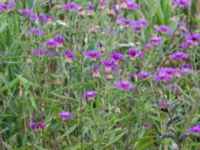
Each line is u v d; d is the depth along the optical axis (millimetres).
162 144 4141
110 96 3949
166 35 5289
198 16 5969
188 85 4516
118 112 3955
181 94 4512
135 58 4305
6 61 4352
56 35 4773
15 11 4461
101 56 4242
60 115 3803
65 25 4652
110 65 4016
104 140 3945
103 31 4719
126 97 4215
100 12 4867
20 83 4195
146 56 4840
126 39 5480
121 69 4391
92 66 4430
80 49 4438
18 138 4148
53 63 4621
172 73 4242
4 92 4438
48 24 4562
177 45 5180
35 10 4516
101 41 4637
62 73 4410
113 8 4949
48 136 3959
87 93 3945
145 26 5270
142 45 5320
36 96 4098
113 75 4137
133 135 4078
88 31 4621
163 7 5910
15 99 4211
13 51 4438
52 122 4129
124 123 4133
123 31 5273
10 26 4566
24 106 4062
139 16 5438
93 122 3832
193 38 4793
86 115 3959
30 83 4016
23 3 5156
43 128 3824
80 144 3783
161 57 5082
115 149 4016
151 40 4824
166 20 5863
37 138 3814
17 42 4273
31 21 4445
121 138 4188
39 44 4180
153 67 4816
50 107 4078
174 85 4352
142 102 4145
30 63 4117
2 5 4469
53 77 4422
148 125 4203
